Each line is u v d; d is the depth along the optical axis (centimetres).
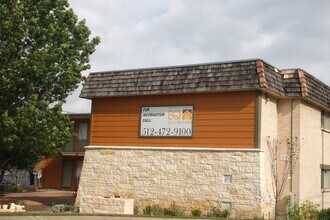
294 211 1806
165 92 2008
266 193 1853
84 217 1502
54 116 1945
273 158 1956
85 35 2108
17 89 1906
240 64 1875
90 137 2214
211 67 1934
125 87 2114
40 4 1998
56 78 1972
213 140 1919
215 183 1873
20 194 2909
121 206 1812
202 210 1877
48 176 3625
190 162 1939
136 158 2064
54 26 1955
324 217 1916
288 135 2003
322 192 2248
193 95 1986
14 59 1927
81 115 3391
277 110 2034
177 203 1936
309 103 2116
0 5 1920
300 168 1975
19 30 1866
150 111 2078
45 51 1884
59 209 1981
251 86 1825
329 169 2366
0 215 1388
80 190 2169
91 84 2205
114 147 2127
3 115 1809
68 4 2078
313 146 2152
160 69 2053
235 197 1827
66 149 3509
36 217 1399
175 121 2012
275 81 1931
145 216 1642
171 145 2008
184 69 1995
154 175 2008
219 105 1925
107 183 2114
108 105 2192
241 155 1842
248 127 1855
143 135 2078
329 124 2412
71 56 2036
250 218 1770
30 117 1881
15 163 2589
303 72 2012
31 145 1969
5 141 1839
